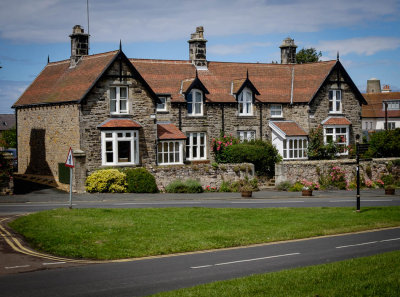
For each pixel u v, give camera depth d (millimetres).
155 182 36500
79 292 13008
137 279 14391
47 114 39656
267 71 51750
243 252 18516
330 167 43625
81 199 31094
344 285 13523
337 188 43125
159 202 31188
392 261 16297
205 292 12742
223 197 34906
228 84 47844
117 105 37312
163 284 13867
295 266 16125
